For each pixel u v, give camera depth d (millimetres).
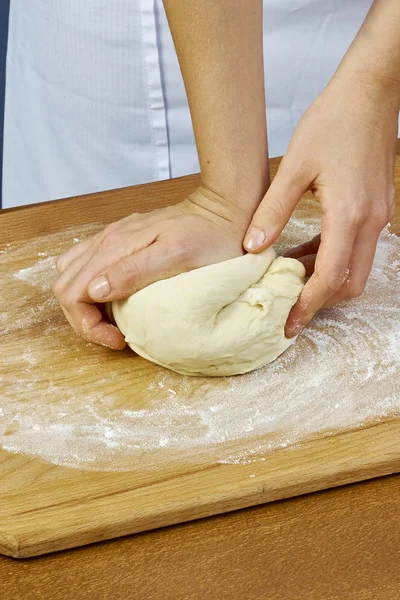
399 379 935
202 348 926
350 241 927
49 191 1386
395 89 944
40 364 966
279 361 961
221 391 934
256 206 951
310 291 937
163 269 933
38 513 822
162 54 1230
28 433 896
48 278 1065
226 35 901
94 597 781
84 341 991
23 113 1363
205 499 826
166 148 1300
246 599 776
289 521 825
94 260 953
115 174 1329
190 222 945
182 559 802
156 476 850
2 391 938
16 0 1308
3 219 1142
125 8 1199
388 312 1013
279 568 792
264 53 1250
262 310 928
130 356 972
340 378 940
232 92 916
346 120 937
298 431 887
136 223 974
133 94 1258
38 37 1282
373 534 812
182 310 920
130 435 892
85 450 878
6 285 1057
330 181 928
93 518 815
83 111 1291
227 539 814
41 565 804
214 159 935
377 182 941
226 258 946
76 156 1335
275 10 1222
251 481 837
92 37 1229
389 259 1076
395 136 966
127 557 806
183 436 889
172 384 943
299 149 937
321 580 784
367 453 858
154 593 782
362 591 777
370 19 951
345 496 844
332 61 1269
